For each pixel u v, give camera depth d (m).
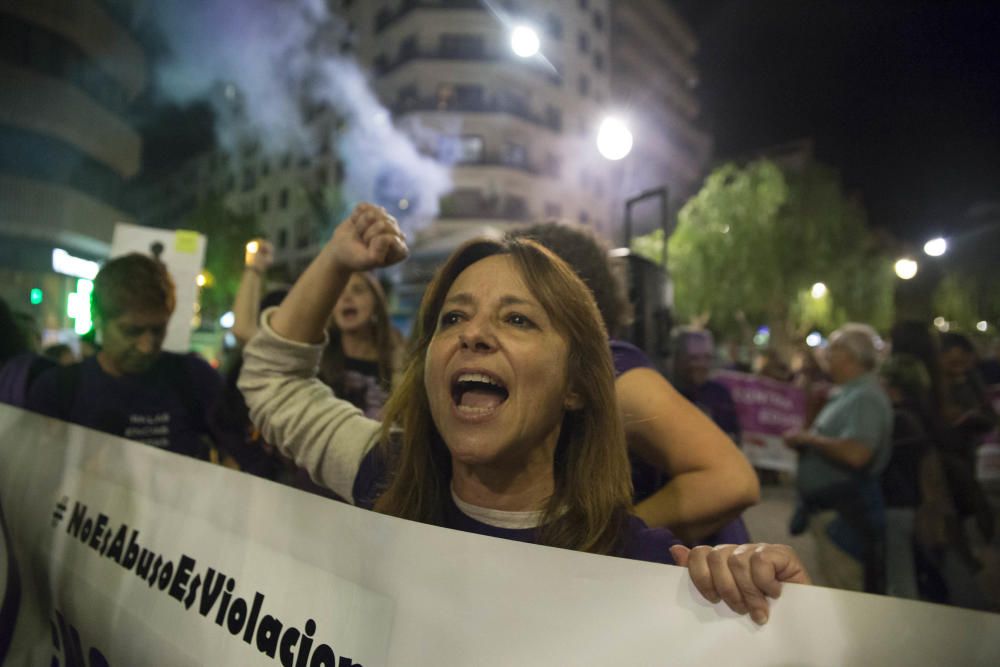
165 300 2.37
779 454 7.20
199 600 1.33
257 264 2.68
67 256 16.75
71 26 16.02
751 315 29.81
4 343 3.24
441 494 1.35
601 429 1.23
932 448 3.36
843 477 3.37
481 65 35.53
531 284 1.19
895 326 3.61
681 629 0.91
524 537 1.20
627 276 2.87
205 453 2.61
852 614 0.82
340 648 1.12
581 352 1.23
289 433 1.58
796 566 0.88
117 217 18.91
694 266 28.86
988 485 5.62
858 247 29.23
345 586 1.15
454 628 1.03
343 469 1.53
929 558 3.37
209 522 1.37
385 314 2.76
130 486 1.58
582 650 0.95
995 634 0.76
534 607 0.99
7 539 1.74
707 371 4.11
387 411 1.41
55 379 2.38
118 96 19.00
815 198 29.34
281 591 1.22
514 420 1.16
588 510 1.18
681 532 1.48
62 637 1.69
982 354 8.20
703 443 1.47
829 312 28.08
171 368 2.55
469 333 1.17
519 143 37.06
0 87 14.77
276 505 1.27
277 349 1.61
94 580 1.58
